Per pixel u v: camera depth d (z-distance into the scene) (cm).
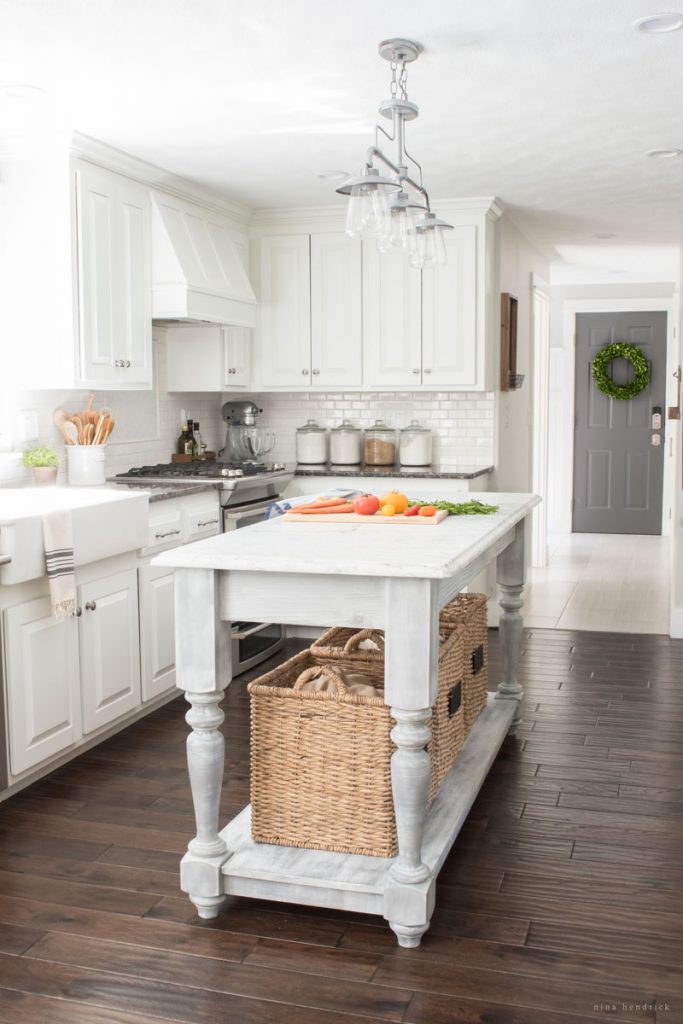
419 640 242
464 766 329
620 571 781
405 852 249
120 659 402
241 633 492
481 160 457
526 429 712
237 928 260
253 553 259
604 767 368
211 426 612
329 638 343
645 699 453
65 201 404
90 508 365
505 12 283
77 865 294
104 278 430
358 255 567
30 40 303
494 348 586
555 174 486
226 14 283
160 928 260
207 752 264
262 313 586
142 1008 226
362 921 263
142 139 412
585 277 920
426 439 583
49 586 351
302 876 259
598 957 243
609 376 970
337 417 617
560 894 275
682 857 296
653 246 732
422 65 326
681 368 571
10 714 336
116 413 505
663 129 405
